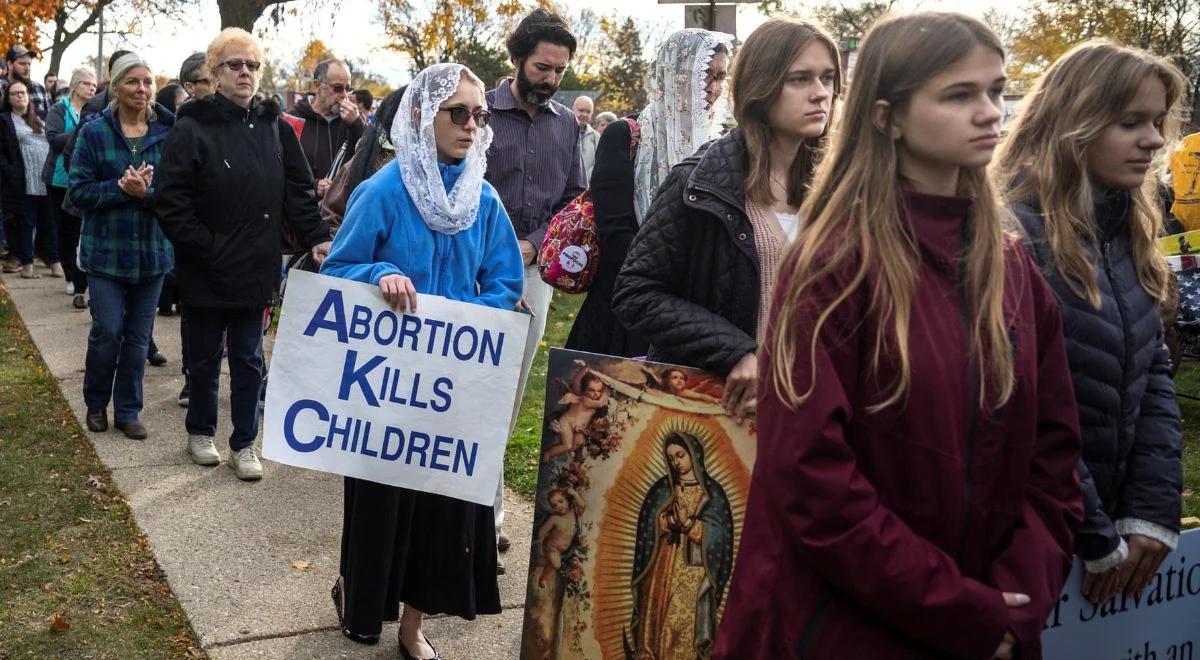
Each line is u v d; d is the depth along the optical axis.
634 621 2.65
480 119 3.36
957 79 1.84
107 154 5.57
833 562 1.76
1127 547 2.38
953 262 1.87
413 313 3.22
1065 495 1.96
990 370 1.84
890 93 1.89
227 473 5.29
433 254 3.36
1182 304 6.14
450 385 3.25
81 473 5.18
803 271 1.87
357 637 3.42
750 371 2.48
